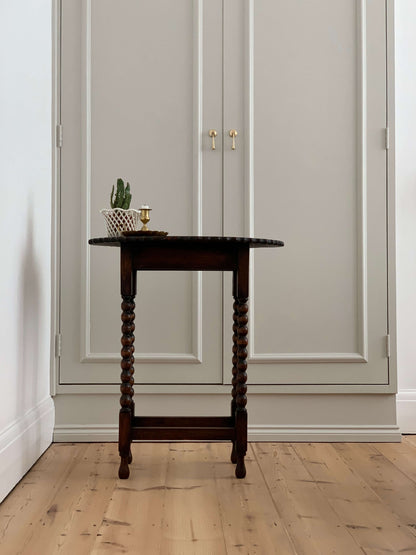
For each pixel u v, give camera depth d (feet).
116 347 8.58
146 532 5.26
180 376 8.55
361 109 8.65
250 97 8.61
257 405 8.63
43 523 5.47
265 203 8.64
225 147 8.62
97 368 8.54
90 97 8.60
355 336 8.65
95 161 8.60
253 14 8.65
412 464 7.41
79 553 4.84
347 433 8.57
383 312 8.64
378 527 5.38
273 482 6.67
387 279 8.64
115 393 8.54
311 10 8.68
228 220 8.62
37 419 7.58
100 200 8.59
